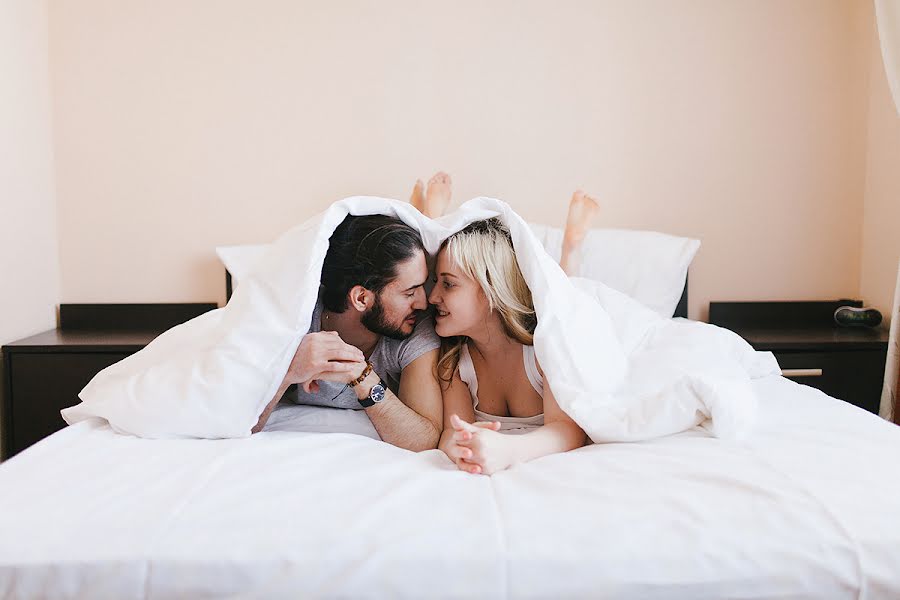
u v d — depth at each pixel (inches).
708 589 30.4
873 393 87.7
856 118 102.3
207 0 99.3
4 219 87.2
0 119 86.5
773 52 101.7
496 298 51.1
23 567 30.3
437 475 39.7
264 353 46.6
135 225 101.0
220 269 101.7
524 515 33.8
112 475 38.0
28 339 89.9
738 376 53.1
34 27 95.4
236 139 100.7
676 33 101.3
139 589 30.3
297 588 30.2
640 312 62.3
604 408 46.6
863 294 103.0
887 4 78.7
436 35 100.3
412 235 51.6
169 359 52.1
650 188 102.6
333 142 101.1
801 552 31.1
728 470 37.6
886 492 34.8
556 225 102.3
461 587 30.1
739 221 103.2
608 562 30.6
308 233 48.4
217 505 34.2
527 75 101.0
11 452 84.4
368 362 55.1
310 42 100.1
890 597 30.6
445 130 101.2
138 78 99.6
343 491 36.4
